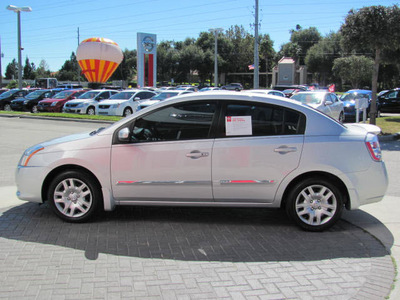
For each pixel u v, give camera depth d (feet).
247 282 11.57
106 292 10.87
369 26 44.47
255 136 15.53
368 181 15.48
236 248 14.10
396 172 27.55
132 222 16.71
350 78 187.11
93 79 133.49
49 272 12.01
